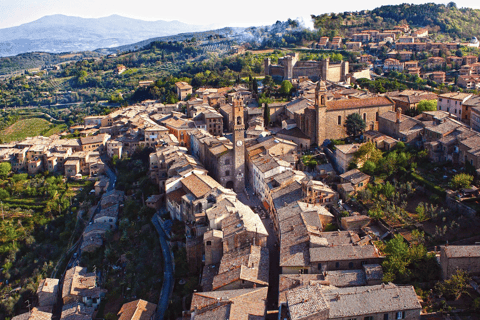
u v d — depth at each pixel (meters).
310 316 87.62
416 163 156.00
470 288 98.06
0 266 192.38
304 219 127.88
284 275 109.25
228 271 117.62
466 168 145.00
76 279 155.88
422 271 106.00
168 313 124.25
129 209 196.25
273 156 177.38
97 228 187.62
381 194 145.00
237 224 133.12
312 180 153.38
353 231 129.25
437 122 175.12
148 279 148.38
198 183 166.38
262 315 97.56
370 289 94.50
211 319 98.19
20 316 143.75
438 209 134.50
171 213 174.62
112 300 148.62
